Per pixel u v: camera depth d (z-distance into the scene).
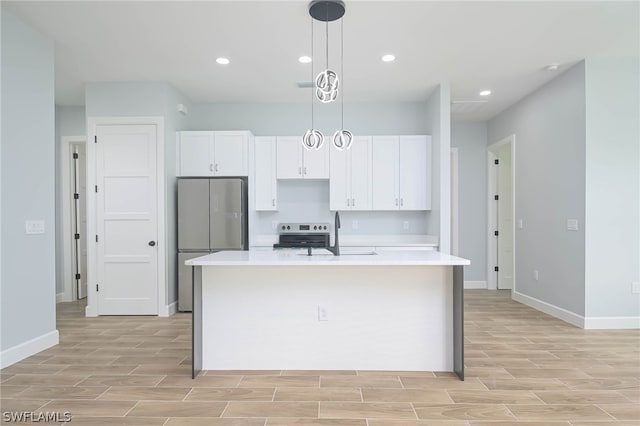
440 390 2.49
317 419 2.13
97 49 3.50
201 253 4.57
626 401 2.34
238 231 4.57
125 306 4.41
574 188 3.94
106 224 4.41
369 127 5.22
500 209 6.08
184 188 4.57
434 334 2.85
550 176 4.37
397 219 5.26
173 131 4.61
